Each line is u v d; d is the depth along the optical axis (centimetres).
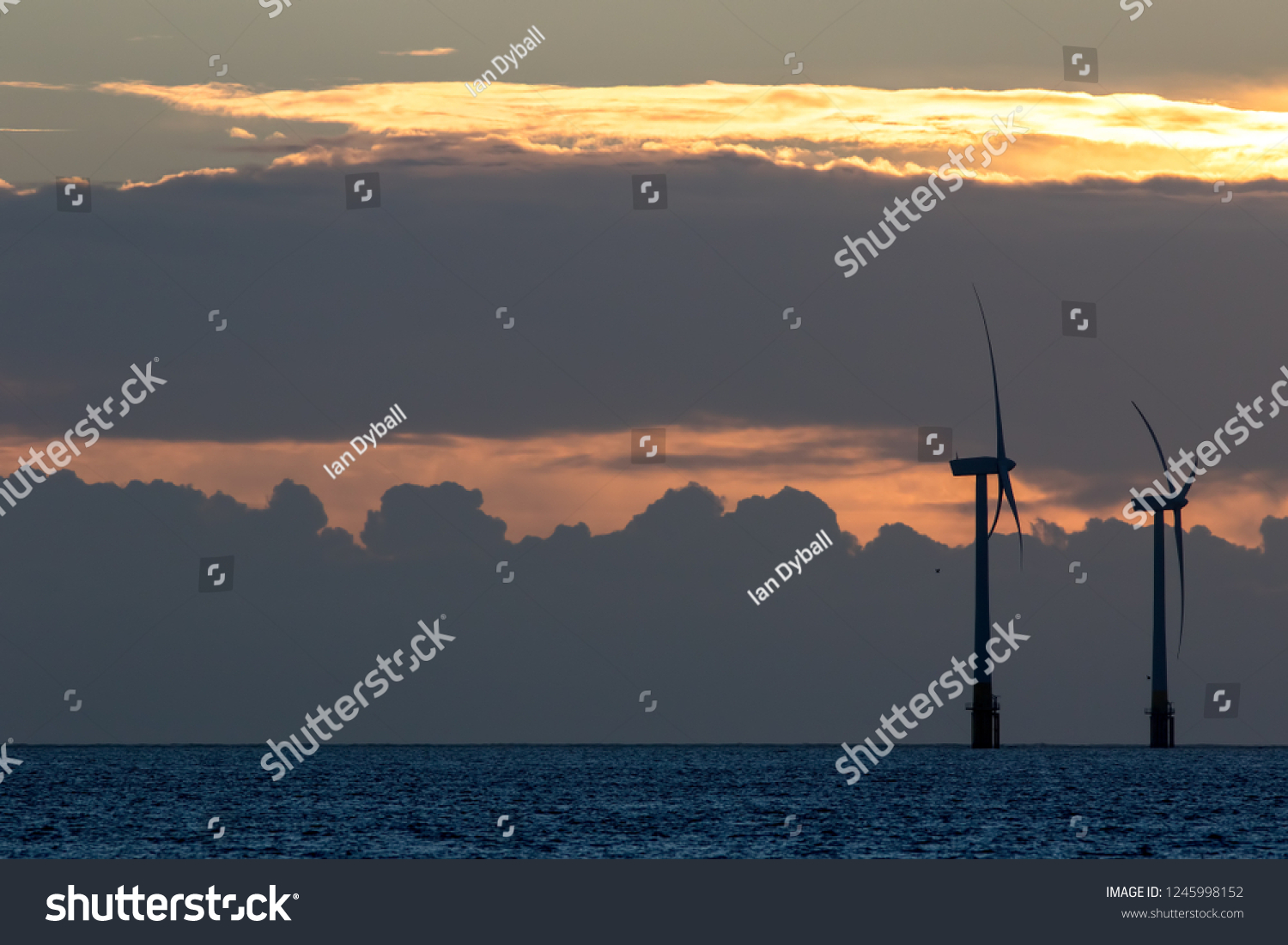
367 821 13225
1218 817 14075
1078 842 11488
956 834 12012
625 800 16338
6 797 16612
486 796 17225
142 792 17862
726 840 11488
